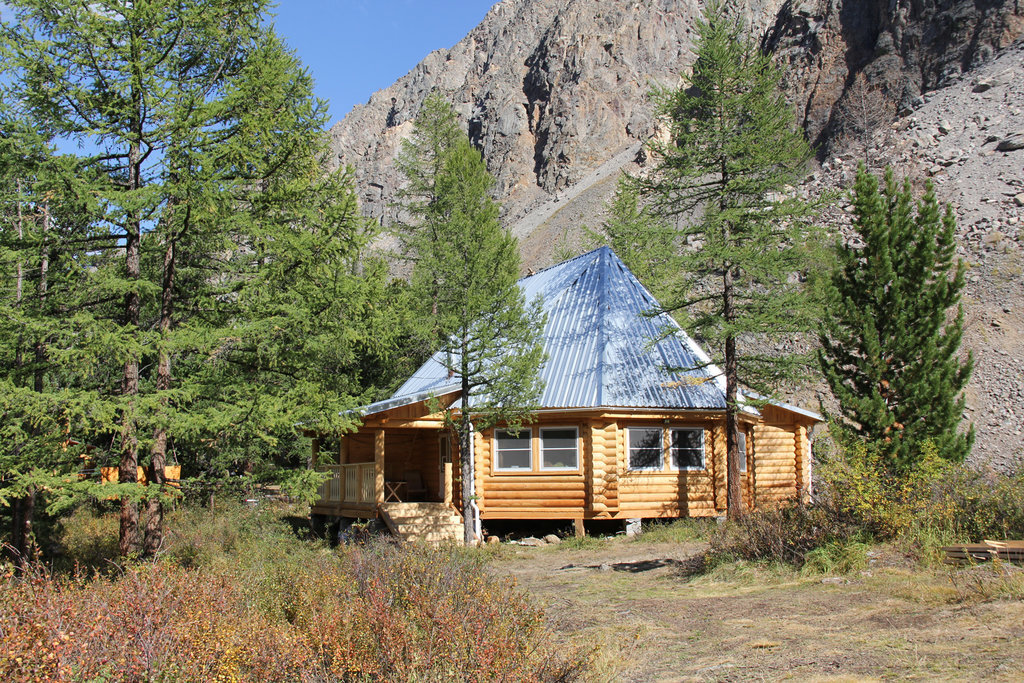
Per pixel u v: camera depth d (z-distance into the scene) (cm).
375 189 14800
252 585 894
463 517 1908
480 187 1844
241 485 1302
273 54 1272
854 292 1908
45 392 1103
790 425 2392
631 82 13088
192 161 1177
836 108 7619
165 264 1316
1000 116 5525
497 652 630
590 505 1923
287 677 642
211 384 1207
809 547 1144
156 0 1160
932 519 1101
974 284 3862
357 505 2044
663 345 2172
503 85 14650
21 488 1071
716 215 1769
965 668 587
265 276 1230
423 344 1842
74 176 1101
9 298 1193
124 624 614
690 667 679
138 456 1370
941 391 1739
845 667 629
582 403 1950
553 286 2494
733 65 1852
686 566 1267
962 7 7200
